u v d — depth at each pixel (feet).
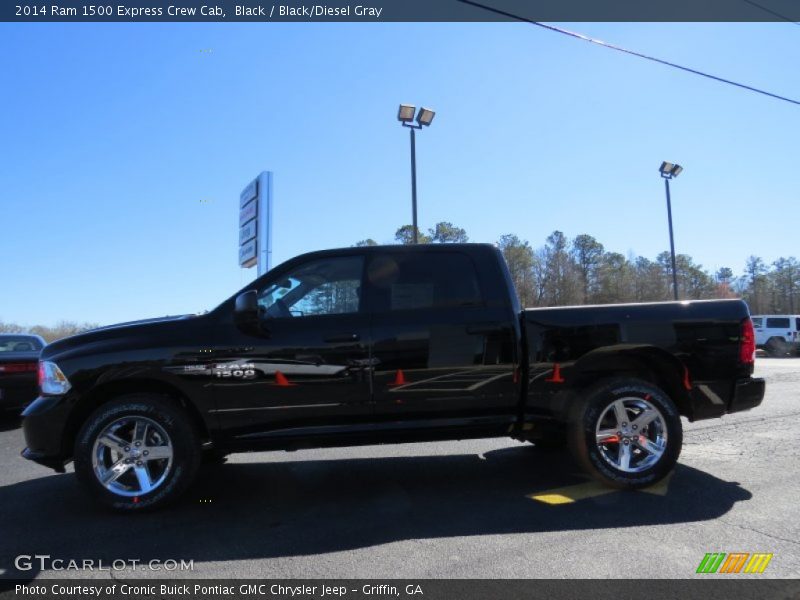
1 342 31.89
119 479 14.19
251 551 11.48
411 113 61.72
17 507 14.79
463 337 14.73
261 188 64.03
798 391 35.06
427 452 20.26
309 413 14.33
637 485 14.74
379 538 12.00
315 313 14.85
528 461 18.62
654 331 15.10
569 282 172.45
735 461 17.69
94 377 13.96
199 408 14.15
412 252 15.48
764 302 268.62
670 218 94.99
